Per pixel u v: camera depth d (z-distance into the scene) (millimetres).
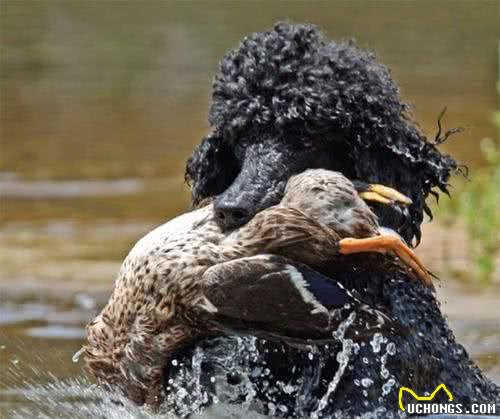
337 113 10477
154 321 9961
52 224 21344
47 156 26531
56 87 33781
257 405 10492
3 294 16984
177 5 50250
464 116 28891
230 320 9492
